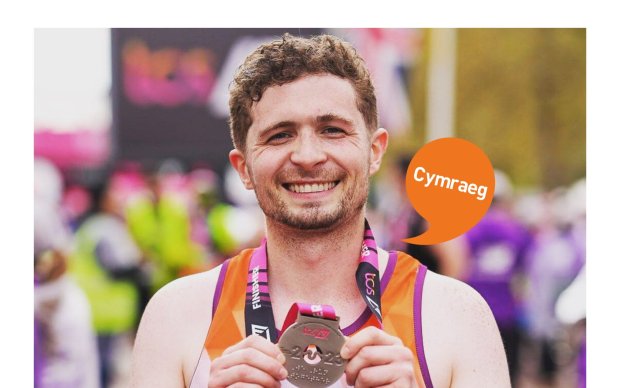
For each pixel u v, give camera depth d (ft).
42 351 14.15
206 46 17.47
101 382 16.72
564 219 17.72
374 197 16.71
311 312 5.96
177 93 17.87
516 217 17.58
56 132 17.69
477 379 6.44
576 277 17.08
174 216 18.04
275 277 6.77
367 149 6.59
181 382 6.67
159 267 17.94
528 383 17.02
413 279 6.72
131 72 17.61
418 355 6.40
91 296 17.26
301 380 5.94
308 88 6.34
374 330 5.90
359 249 6.73
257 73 6.49
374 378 5.78
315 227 6.41
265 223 6.83
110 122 17.95
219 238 18.22
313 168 6.28
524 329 17.01
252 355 5.84
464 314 6.66
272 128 6.36
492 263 16.74
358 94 6.57
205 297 6.81
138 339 6.86
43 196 16.92
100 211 17.79
